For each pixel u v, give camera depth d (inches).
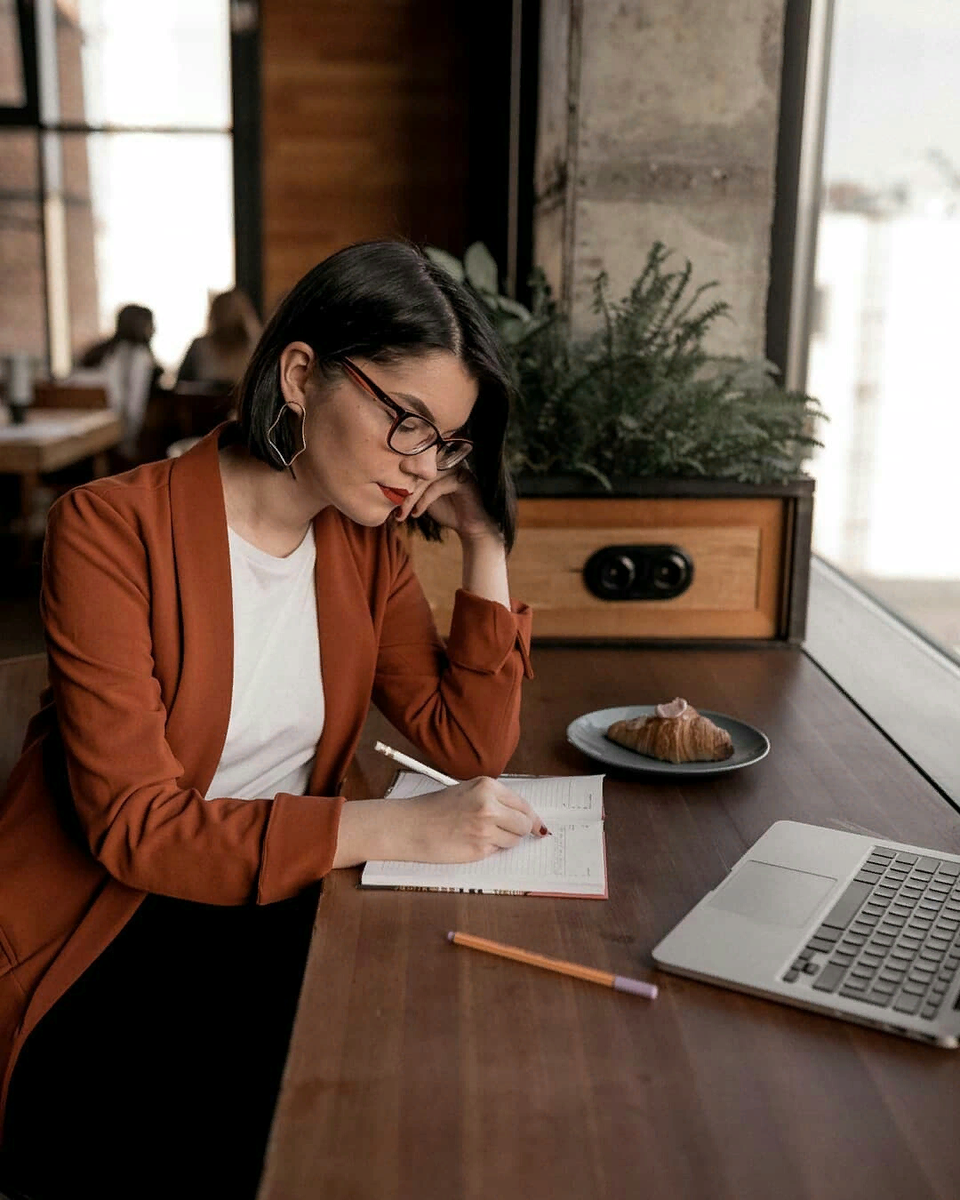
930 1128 28.4
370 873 41.6
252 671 51.0
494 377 46.5
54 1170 44.5
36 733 52.4
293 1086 30.0
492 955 36.6
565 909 39.6
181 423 237.1
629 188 95.6
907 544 85.9
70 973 46.3
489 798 43.4
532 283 87.8
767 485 74.5
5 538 200.7
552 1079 30.3
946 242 79.4
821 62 103.0
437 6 255.4
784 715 61.7
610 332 78.9
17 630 161.8
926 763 54.0
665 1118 28.7
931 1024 31.7
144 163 264.1
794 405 77.5
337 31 256.8
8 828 48.9
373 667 54.4
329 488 47.0
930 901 38.5
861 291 97.1
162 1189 43.4
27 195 265.1
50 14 257.4
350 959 36.3
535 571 76.2
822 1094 29.6
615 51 93.3
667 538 75.9
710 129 94.6
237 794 52.6
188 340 273.1
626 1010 33.5
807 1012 33.3
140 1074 46.8
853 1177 26.7
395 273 44.4
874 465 95.2
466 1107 29.2
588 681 68.1
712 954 35.7
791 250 105.6
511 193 182.2
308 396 46.0
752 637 77.2
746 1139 28.0
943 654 76.2
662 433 76.5
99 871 47.6
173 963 50.9
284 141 261.7
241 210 265.4
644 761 52.5
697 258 96.5
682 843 45.0
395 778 52.5
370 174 262.7
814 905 38.7
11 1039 45.9
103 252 268.7
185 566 47.6
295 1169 27.0
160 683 48.0
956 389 77.6
